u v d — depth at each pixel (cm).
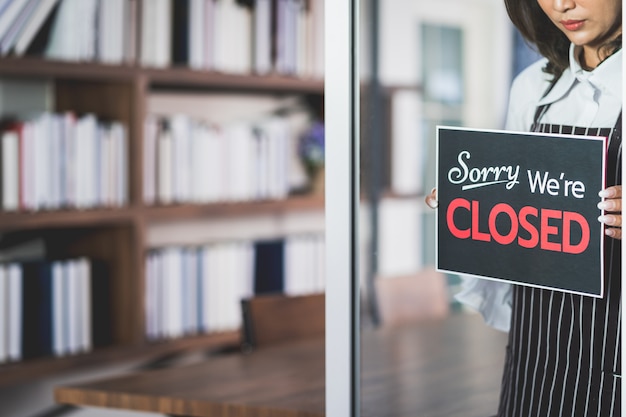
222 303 323
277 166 337
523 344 123
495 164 122
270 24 329
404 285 268
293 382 186
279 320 236
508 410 126
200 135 315
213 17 314
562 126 116
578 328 116
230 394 177
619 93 111
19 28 268
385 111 378
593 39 113
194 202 312
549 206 117
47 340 284
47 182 277
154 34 300
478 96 388
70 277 289
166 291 308
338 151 134
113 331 302
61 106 311
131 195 295
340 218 134
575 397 117
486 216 123
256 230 368
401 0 383
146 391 180
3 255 302
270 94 365
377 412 148
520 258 120
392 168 377
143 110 294
